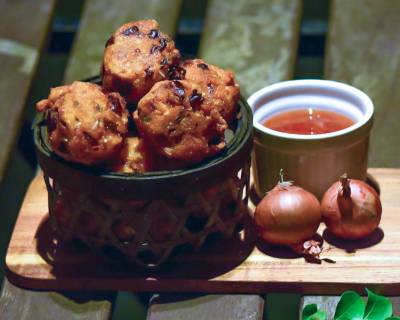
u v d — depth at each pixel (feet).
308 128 2.56
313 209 2.37
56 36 3.71
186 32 3.70
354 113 2.56
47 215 2.57
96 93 2.28
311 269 2.35
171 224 2.32
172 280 2.35
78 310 2.34
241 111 2.42
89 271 2.39
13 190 3.76
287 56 3.23
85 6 3.44
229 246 2.43
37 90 3.79
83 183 2.27
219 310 2.31
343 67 3.19
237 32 3.31
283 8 3.36
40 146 2.34
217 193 2.33
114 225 2.33
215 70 2.41
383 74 3.15
